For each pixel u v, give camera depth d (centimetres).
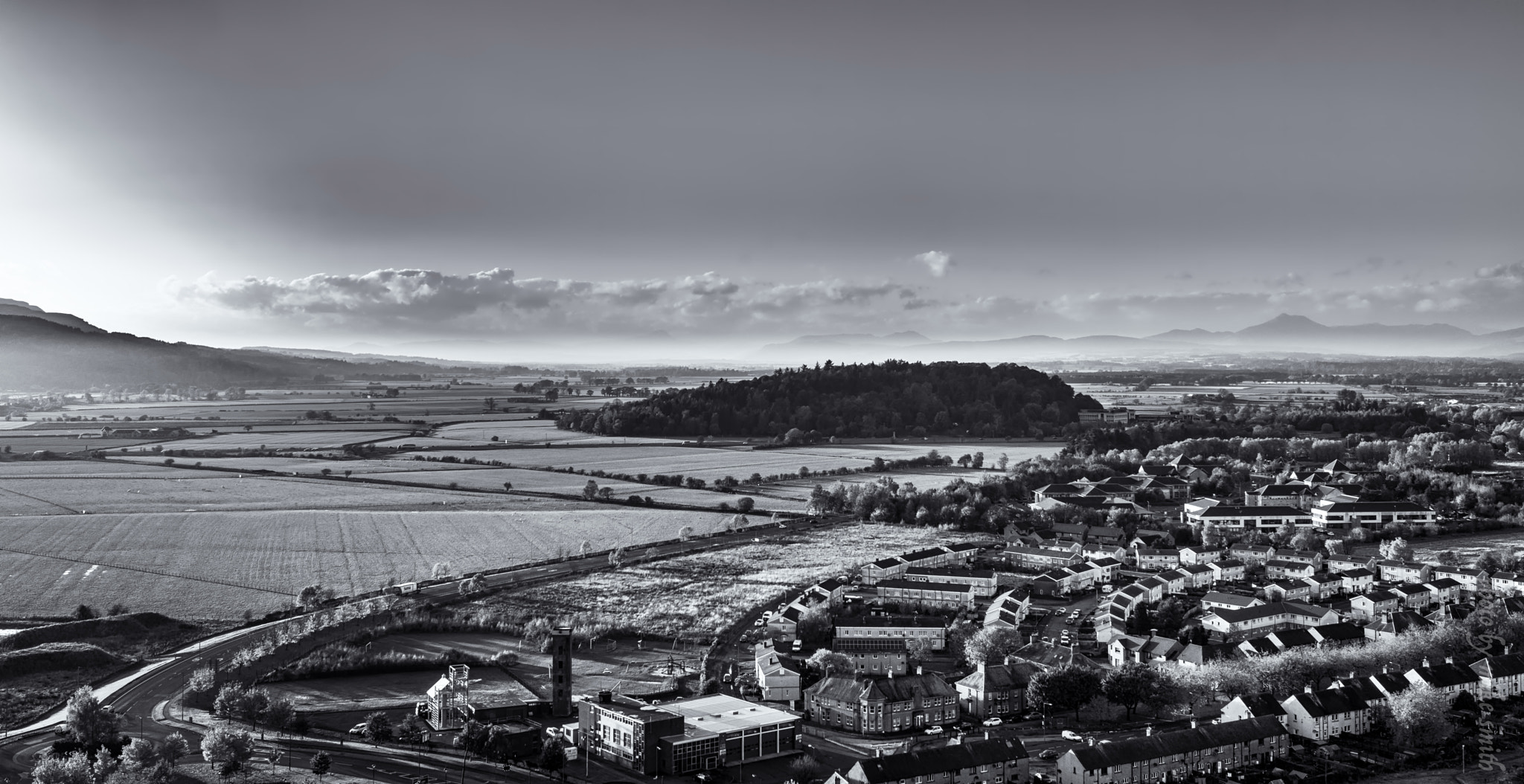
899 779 19588
